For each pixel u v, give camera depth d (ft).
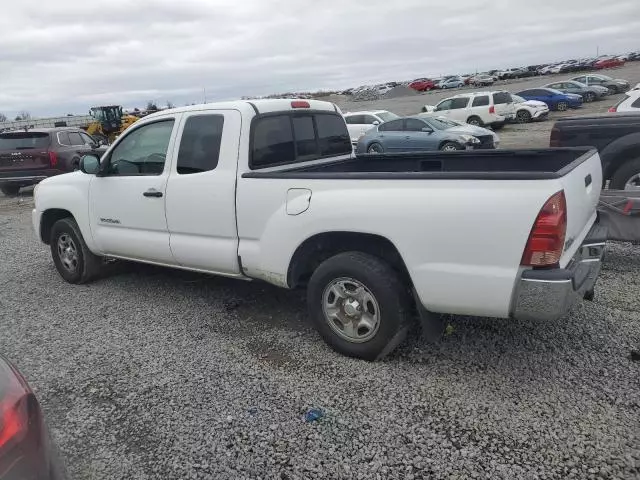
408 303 11.33
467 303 10.07
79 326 15.01
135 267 20.17
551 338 12.39
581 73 196.85
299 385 11.07
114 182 15.93
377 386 10.83
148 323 14.88
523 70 256.52
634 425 9.08
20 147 42.57
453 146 52.70
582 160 11.73
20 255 24.27
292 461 8.79
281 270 12.40
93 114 100.17
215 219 13.47
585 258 11.37
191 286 17.79
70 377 12.03
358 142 60.34
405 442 9.06
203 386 11.27
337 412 10.03
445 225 9.97
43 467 6.19
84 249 18.03
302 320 14.44
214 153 13.47
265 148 13.70
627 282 15.64
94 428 10.01
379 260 11.25
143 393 11.14
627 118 19.11
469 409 9.85
